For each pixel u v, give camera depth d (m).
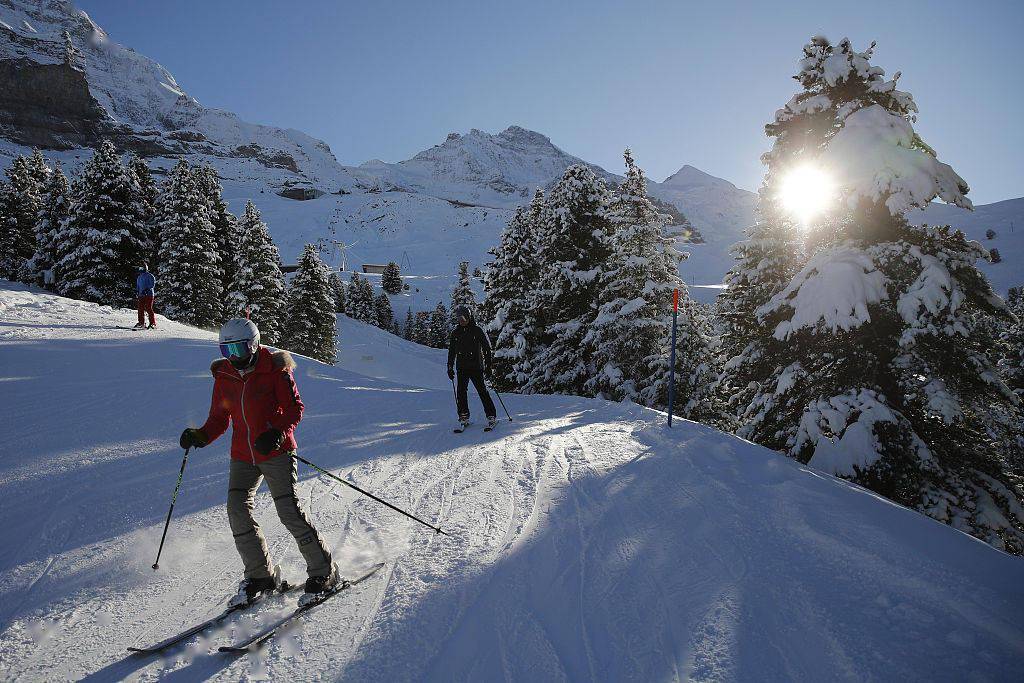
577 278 23.00
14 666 2.89
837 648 2.97
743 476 6.14
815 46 13.12
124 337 16.52
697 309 20.70
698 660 2.90
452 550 4.28
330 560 3.56
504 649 3.02
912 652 2.91
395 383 16.20
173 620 3.34
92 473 6.08
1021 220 199.00
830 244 12.38
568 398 13.17
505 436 8.39
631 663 2.89
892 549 4.13
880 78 12.45
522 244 30.45
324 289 47.38
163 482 5.87
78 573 3.91
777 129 13.56
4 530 4.61
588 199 24.11
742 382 14.98
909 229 12.11
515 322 29.38
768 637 3.09
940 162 11.28
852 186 11.17
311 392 12.25
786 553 4.16
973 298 11.55
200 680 2.77
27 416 8.27
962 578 3.70
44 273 40.00
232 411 3.51
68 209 38.06
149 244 37.41
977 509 11.20
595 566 4.00
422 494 5.64
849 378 11.90
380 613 3.38
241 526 3.46
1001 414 11.76
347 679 2.77
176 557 4.17
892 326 11.64
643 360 20.03
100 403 9.35
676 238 20.70
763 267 15.02
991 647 2.95
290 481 3.54
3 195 47.31
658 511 5.05
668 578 3.80
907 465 10.92
